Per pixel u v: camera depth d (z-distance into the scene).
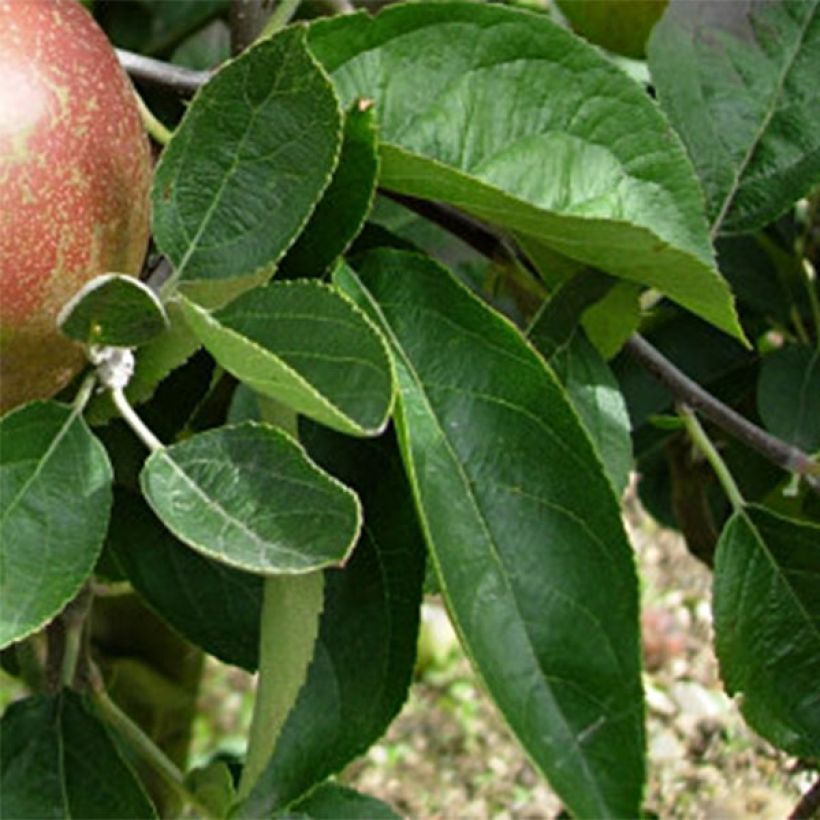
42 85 0.41
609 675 0.42
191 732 0.72
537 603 0.42
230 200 0.42
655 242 0.44
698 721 1.46
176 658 0.69
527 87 0.45
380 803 0.48
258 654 0.50
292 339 0.41
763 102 0.53
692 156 0.52
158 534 0.51
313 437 0.46
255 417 0.46
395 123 0.45
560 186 0.45
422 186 0.45
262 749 0.43
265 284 0.42
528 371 0.44
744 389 0.59
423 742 1.64
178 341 0.43
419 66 0.45
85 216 0.42
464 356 0.44
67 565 0.41
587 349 0.49
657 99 0.52
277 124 0.42
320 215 0.44
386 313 0.45
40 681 0.54
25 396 0.43
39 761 0.47
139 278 0.45
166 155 0.42
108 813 0.46
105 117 0.42
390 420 0.46
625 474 0.49
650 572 1.75
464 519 0.43
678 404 0.51
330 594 0.45
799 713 0.49
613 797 0.41
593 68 0.45
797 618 0.49
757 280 0.61
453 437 0.44
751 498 0.57
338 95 0.44
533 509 0.43
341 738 0.45
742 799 1.07
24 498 0.41
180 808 0.53
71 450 0.42
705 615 1.68
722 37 0.53
